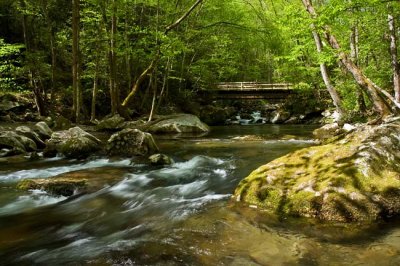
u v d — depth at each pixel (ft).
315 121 77.82
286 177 17.03
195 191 20.42
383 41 47.06
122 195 19.85
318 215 14.40
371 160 15.99
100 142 35.17
